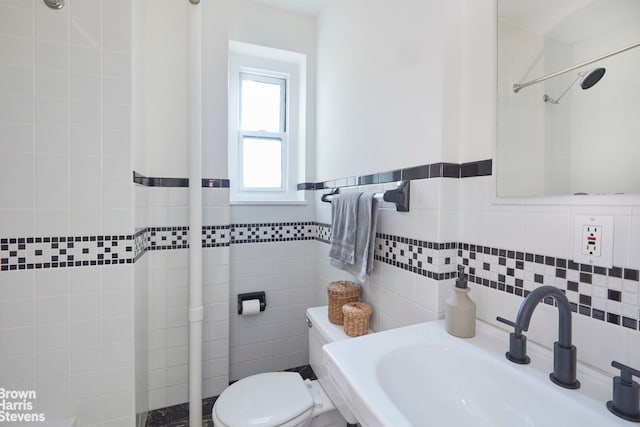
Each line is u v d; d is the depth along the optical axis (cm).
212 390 174
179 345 166
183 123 164
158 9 160
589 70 74
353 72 161
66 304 120
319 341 140
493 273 97
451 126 106
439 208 105
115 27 123
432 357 86
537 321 84
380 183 138
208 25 168
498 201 95
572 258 76
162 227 162
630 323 66
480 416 74
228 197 175
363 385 66
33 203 116
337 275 179
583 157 74
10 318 115
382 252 136
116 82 124
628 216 66
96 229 123
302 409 118
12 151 113
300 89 217
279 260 205
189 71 153
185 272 166
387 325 132
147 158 158
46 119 116
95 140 122
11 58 113
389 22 132
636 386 57
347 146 167
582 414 59
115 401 126
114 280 125
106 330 125
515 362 76
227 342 177
